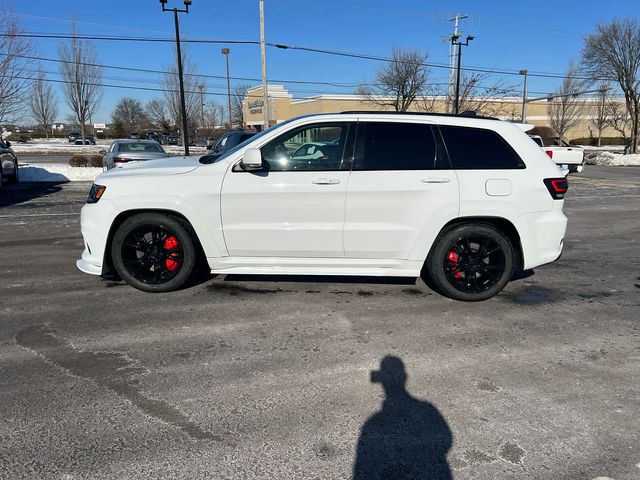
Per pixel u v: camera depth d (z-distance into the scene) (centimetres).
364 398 299
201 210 451
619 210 1109
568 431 267
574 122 5744
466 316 437
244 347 367
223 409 285
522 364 346
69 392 300
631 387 315
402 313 442
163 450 247
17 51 2072
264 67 2572
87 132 7744
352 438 260
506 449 252
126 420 272
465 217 455
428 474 233
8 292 484
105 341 374
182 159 521
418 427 270
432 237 453
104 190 458
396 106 3409
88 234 465
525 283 540
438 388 312
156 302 460
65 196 1262
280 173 447
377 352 362
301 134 453
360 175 445
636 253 689
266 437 260
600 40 3462
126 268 477
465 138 458
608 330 409
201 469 234
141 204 452
